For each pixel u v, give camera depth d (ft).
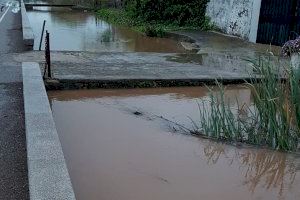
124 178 13.17
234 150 15.87
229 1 48.98
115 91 23.50
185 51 41.01
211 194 12.46
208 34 49.85
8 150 14.11
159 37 52.08
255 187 13.08
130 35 53.93
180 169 14.03
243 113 19.24
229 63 30.68
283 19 40.06
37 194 9.44
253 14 43.21
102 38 50.93
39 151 11.70
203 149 15.79
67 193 9.55
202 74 26.12
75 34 53.83
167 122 18.75
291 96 15.67
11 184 11.87
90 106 20.79
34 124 13.83
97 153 15.05
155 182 13.00
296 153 15.67
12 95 20.49
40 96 17.24
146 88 24.14
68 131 17.22
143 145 15.96
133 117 19.30
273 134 15.90
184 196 12.25
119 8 81.97
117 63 28.58
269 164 14.76
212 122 17.31
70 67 26.48
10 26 48.73
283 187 13.20
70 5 95.66
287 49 24.03
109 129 17.61
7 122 16.74
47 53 22.72
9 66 26.71
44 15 77.82
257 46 40.86
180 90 24.35
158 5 59.98
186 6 56.90
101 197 11.96
